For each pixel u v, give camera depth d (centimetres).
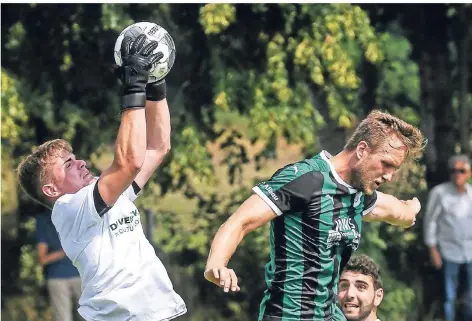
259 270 3578
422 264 3594
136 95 1310
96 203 1349
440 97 3825
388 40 3712
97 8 3366
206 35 3369
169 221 3694
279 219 1377
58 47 3412
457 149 3800
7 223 3894
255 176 3766
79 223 1370
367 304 1722
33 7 3366
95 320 1376
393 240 3594
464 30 3719
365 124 1364
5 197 3541
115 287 1370
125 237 1390
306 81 3391
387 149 1342
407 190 3644
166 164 3378
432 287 3575
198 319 3591
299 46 3153
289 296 1384
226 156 3709
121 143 1307
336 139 3662
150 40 1378
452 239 3225
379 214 1494
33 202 3709
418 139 1355
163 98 1473
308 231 1368
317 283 1380
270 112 3206
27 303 3772
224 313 3609
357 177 1360
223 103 3225
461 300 3256
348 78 3164
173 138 3362
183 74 3497
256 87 3225
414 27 3756
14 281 3803
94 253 1370
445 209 3222
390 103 3772
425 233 3278
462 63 3803
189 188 3669
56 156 1431
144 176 1462
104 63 3459
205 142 3412
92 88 3491
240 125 3653
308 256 1374
